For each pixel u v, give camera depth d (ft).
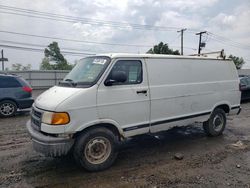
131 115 16.34
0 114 31.73
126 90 16.05
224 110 23.45
